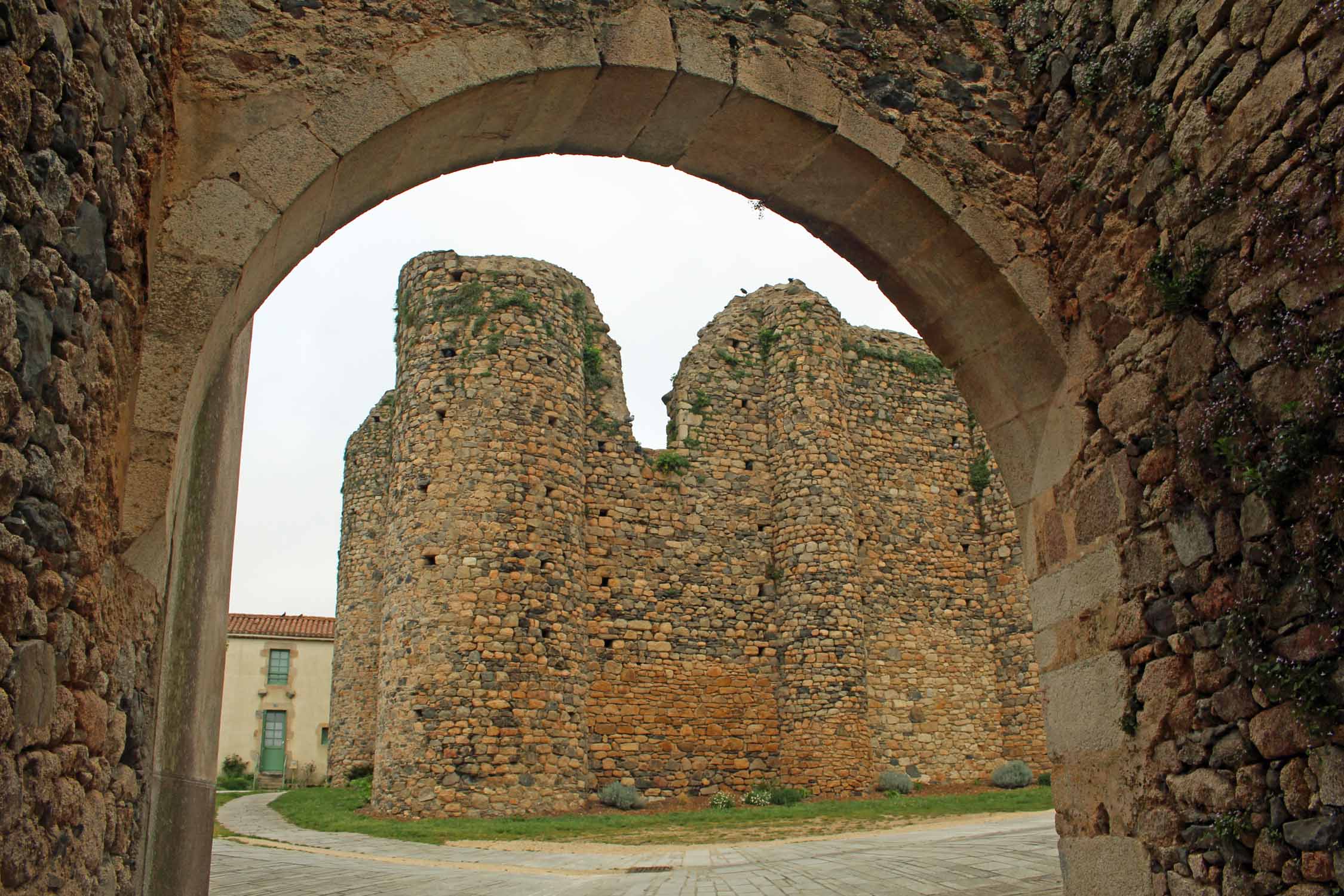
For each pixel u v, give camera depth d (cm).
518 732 1698
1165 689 476
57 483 304
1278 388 418
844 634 2017
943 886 866
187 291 415
